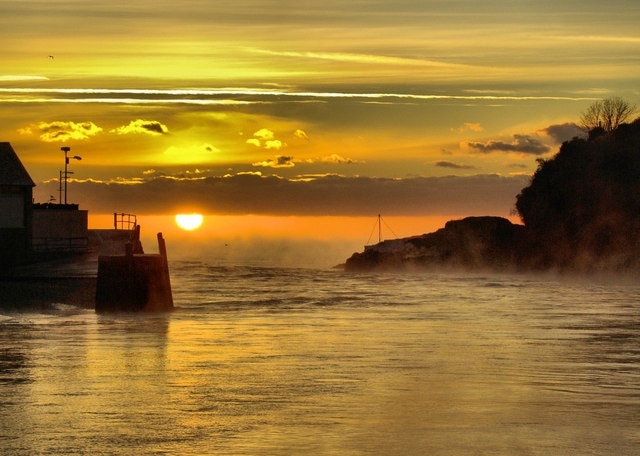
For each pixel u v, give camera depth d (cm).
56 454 4656
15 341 8400
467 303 13238
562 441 4875
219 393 5969
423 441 4866
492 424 5197
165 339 8581
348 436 4969
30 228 13888
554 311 11938
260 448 4747
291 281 18162
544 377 6575
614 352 7844
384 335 8956
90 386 6191
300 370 6800
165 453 4672
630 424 5212
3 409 5512
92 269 12356
